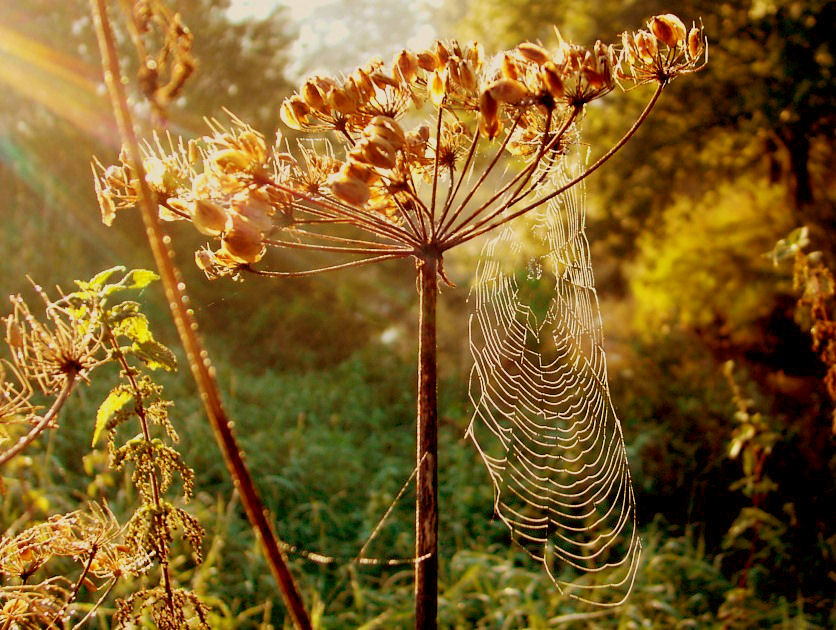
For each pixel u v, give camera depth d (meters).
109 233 9.87
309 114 1.62
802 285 3.58
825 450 6.26
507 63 1.47
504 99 1.41
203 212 1.39
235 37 11.80
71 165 9.93
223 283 10.32
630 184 9.44
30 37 10.06
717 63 8.86
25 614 1.42
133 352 1.40
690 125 9.07
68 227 9.71
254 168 1.42
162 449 1.41
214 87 11.61
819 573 5.13
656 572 4.75
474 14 10.57
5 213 9.84
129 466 4.78
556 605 4.38
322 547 5.10
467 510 5.63
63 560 3.70
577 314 2.75
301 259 10.84
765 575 5.08
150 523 1.37
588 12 9.27
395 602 4.49
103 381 6.50
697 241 10.09
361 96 1.55
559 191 1.55
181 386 7.46
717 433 6.65
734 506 6.02
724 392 7.48
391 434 7.59
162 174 1.46
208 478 5.80
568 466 5.11
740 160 9.73
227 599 4.21
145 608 1.44
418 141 1.60
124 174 1.46
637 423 7.12
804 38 7.88
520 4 9.62
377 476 6.19
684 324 9.95
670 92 9.05
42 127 10.04
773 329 9.02
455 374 8.56
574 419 2.72
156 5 0.94
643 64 1.61
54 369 1.38
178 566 4.29
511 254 3.05
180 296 0.97
